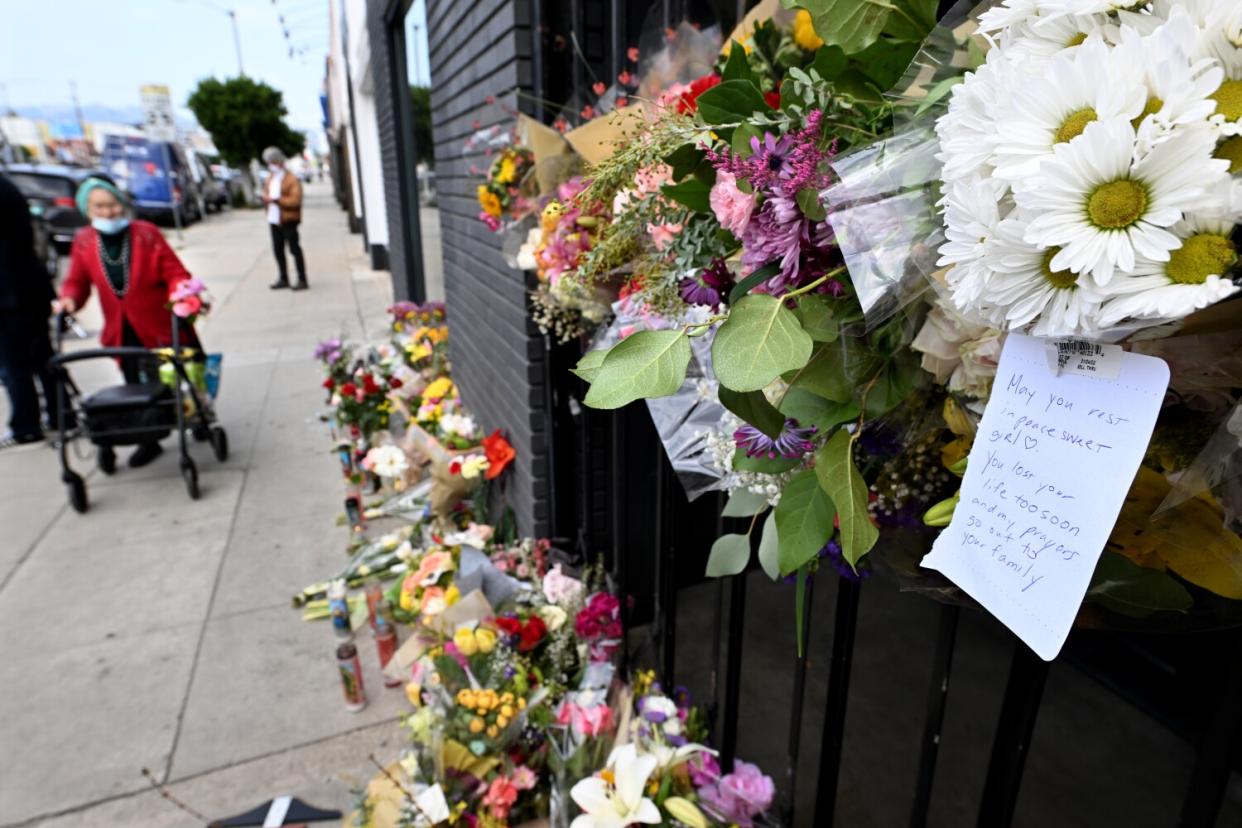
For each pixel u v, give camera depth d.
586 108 1.87
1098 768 1.96
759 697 2.21
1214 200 0.39
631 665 2.26
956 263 0.53
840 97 0.77
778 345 0.63
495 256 2.83
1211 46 0.41
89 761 2.17
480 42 2.69
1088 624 0.77
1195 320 0.46
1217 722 0.87
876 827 1.78
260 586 3.11
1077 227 0.43
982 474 0.60
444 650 1.88
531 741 1.74
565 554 2.50
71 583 3.15
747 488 0.97
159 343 4.18
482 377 3.31
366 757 2.17
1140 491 0.60
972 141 0.49
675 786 1.54
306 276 11.14
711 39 1.41
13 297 4.77
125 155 20.64
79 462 4.64
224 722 2.32
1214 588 0.61
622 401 0.65
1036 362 0.54
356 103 11.12
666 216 1.04
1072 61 0.44
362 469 4.04
